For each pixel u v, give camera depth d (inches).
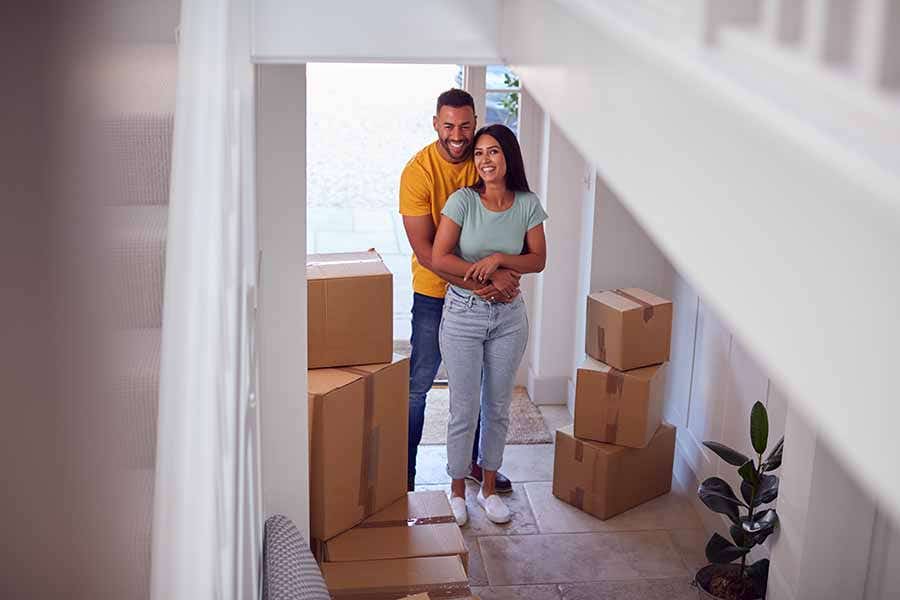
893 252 17.7
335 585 122.0
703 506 171.9
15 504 71.6
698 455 177.2
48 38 77.9
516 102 206.5
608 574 157.4
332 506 129.4
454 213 155.3
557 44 49.4
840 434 19.8
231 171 59.7
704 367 175.5
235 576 51.2
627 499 173.2
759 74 24.0
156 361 72.6
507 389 165.9
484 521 170.4
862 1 20.9
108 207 74.9
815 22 21.9
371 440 132.6
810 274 21.0
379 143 233.1
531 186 208.5
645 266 192.9
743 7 26.9
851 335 19.3
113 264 74.7
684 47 28.0
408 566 126.0
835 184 19.6
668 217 31.1
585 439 171.5
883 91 19.4
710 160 27.1
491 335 161.8
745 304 24.8
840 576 128.7
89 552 70.6
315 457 127.1
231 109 61.6
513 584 154.4
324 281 131.3
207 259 46.4
